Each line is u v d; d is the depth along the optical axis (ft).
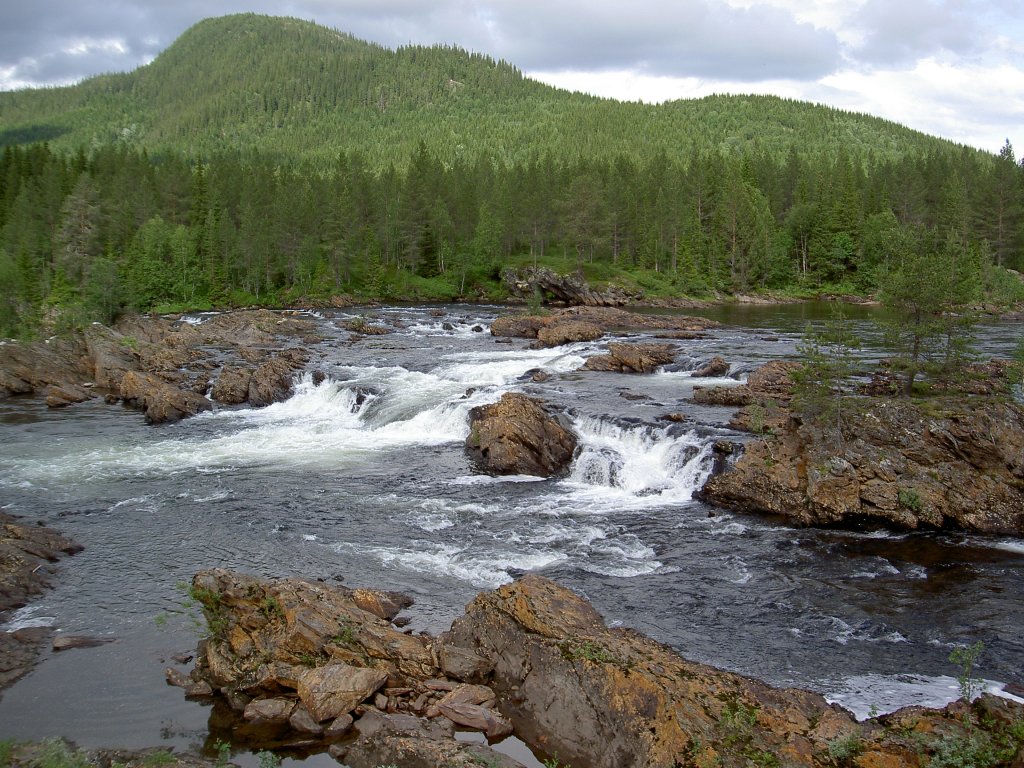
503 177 575.79
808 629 83.25
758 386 180.75
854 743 57.62
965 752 55.72
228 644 75.00
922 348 138.82
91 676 74.33
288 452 153.48
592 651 69.10
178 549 105.09
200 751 63.52
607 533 111.45
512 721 66.90
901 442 119.34
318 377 205.46
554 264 488.85
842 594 91.66
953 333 135.95
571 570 98.63
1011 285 382.22
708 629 83.15
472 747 61.11
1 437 163.84
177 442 160.76
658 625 83.92
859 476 115.55
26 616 85.76
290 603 76.48
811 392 124.26
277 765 61.57
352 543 107.55
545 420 150.20
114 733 65.82
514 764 58.75
